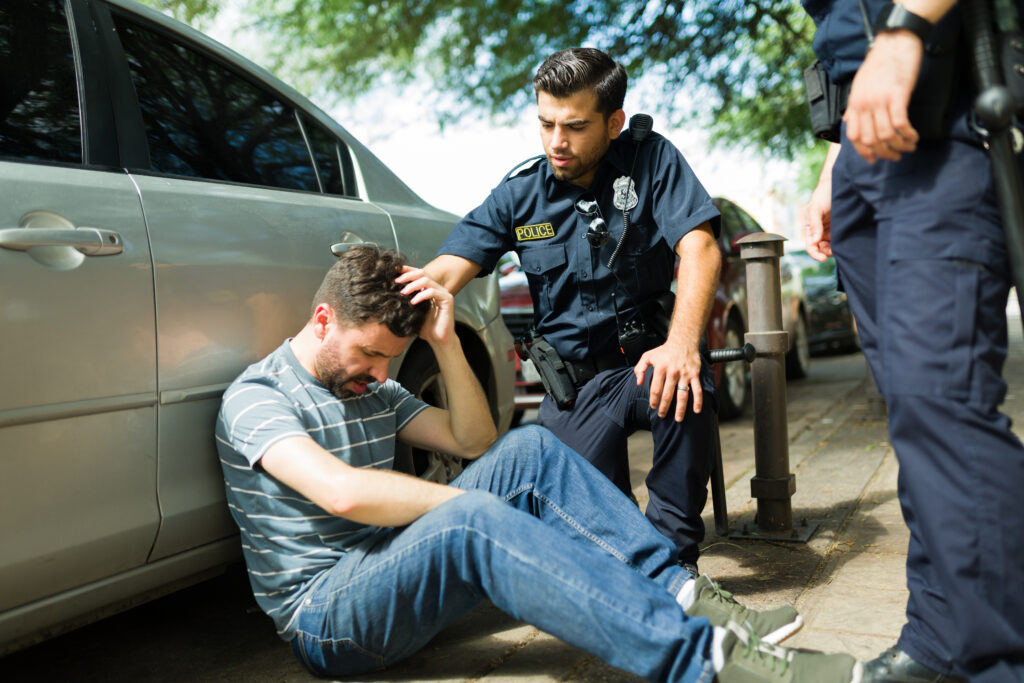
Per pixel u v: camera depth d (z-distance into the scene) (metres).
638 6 9.22
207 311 1.95
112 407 1.74
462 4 9.76
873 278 1.60
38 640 1.70
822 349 10.17
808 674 1.56
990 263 1.41
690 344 2.11
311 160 2.54
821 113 1.61
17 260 1.59
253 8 9.80
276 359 1.98
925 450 1.43
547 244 2.37
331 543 1.91
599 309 2.37
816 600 2.35
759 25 9.13
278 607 1.91
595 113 2.20
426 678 1.96
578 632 1.64
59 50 1.90
